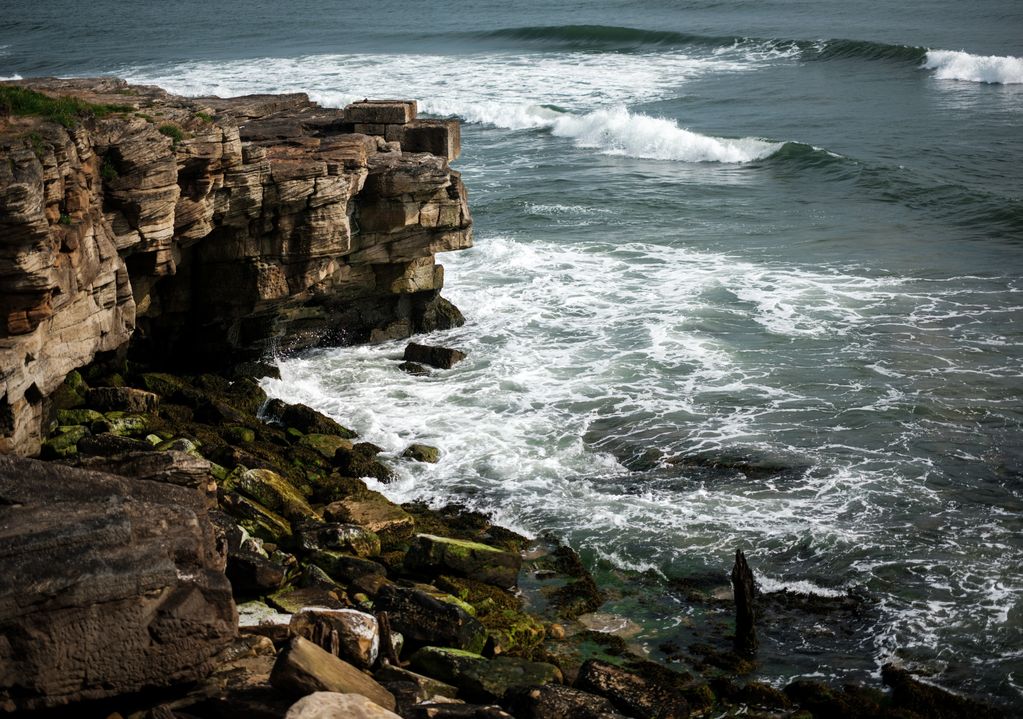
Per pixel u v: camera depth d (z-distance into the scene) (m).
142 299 21.62
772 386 24.06
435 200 25.70
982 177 42.19
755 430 22.00
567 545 18.02
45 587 10.09
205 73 74.81
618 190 42.12
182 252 22.88
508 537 18.09
